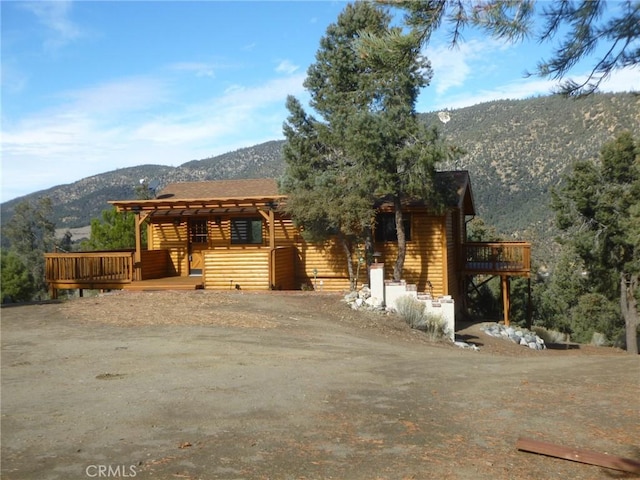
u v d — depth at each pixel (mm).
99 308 15172
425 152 17594
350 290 19750
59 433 5848
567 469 5195
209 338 11586
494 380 8703
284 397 7312
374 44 5816
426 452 5535
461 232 24828
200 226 23516
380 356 10594
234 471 4934
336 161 20562
